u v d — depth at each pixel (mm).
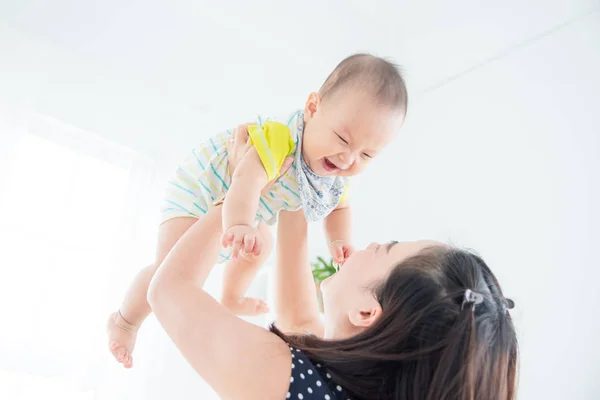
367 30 2584
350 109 1141
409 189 2771
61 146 2592
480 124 2643
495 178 2473
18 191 2389
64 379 2268
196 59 2730
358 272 888
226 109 3051
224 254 1215
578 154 2256
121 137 2721
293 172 1173
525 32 2543
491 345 750
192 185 1216
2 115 2260
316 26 2559
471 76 2771
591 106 2299
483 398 717
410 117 2939
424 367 712
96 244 2535
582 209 2154
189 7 2424
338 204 1380
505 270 2271
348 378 724
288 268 1185
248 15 2494
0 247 2260
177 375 2430
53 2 2340
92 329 2391
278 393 692
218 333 728
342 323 862
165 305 779
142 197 2734
